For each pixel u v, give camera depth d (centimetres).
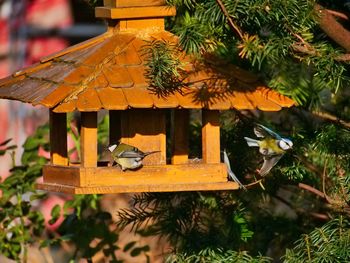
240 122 1120
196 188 937
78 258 1495
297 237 1152
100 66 925
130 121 957
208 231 1122
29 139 1395
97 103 877
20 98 925
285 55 908
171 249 1158
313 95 1095
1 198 1381
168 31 1051
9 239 1380
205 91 914
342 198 1009
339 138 1016
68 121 1367
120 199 1498
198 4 885
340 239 956
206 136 959
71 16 1883
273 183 1096
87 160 929
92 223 1366
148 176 938
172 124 986
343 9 1067
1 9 1914
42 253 1443
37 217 1398
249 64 1096
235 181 959
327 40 1005
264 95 927
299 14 873
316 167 1123
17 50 1908
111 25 999
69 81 902
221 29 883
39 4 1902
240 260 1024
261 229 1166
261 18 861
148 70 914
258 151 1095
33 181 1388
